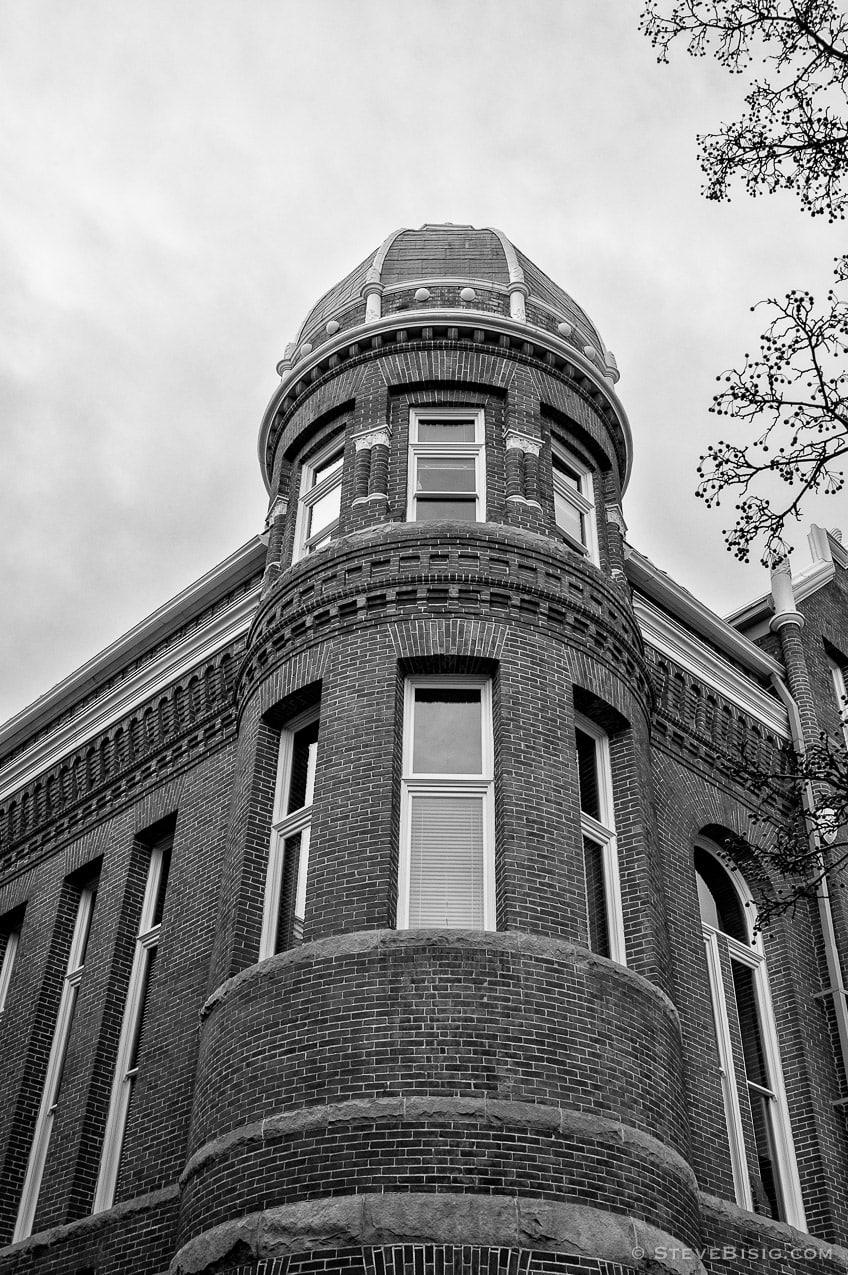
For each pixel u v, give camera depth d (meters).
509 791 15.16
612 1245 12.21
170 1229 15.50
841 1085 19.17
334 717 16.03
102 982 19.20
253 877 16.12
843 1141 18.59
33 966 21.06
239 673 18.67
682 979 17.62
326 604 17.16
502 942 13.79
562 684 16.55
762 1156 18.05
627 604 18.81
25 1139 19.31
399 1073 12.90
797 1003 19.38
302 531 19.72
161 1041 17.58
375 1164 12.38
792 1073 18.88
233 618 20.64
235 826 16.89
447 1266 11.80
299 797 16.92
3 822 23.95
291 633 17.42
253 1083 13.46
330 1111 12.76
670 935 17.83
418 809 15.55
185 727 20.72
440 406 19.55
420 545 17.22
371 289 20.67
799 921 20.41
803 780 14.41
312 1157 12.59
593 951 15.63
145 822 20.53
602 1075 13.39
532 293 21.34
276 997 13.88
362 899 14.36
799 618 24.42
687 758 20.31
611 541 19.72
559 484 19.80
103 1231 16.33
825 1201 17.59
